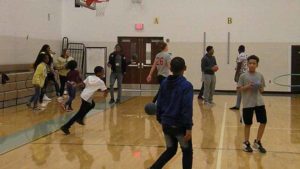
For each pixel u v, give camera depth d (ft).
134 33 59.26
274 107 41.70
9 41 42.91
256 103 21.25
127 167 18.11
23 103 41.24
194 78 58.44
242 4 57.06
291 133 26.96
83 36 59.98
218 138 25.09
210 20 57.72
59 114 34.17
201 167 18.26
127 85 59.77
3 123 29.71
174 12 58.39
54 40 56.44
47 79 42.09
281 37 56.59
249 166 18.53
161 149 21.80
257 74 21.18
